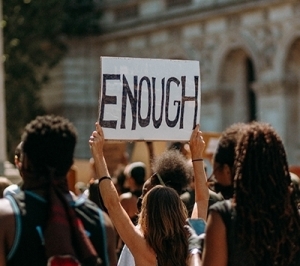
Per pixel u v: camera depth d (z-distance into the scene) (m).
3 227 7.21
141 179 16.38
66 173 7.57
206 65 49.34
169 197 9.41
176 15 50.72
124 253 10.12
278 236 7.47
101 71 9.91
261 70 45.78
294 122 45.12
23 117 51.97
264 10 45.56
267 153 7.64
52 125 7.57
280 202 7.54
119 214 9.27
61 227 7.19
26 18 51.72
